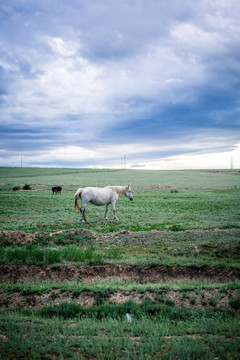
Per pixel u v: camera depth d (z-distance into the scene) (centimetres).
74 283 902
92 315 689
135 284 906
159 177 7825
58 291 829
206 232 1503
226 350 499
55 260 1076
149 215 2330
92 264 1045
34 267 1009
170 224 1930
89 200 2006
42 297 802
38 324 616
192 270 1023
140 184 6081
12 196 3503
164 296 800
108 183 6178
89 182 6350
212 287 840
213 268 1025
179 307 758
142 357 463
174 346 498
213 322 642
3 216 2217
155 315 718
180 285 879
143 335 575
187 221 2044
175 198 3678
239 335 567
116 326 611
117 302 781
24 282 912
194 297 796
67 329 589
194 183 6291
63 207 2802
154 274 1006
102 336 568
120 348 508
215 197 3722
